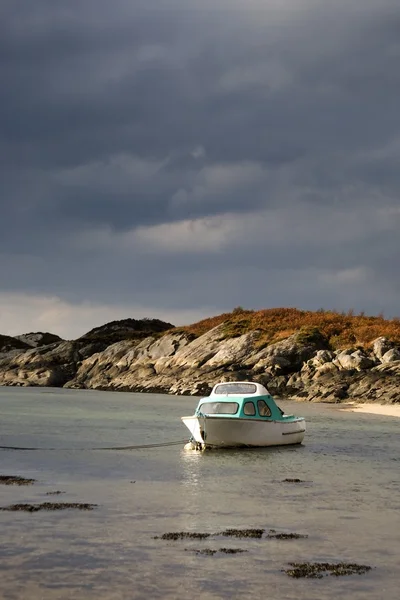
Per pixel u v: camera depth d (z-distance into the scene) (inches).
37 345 6146.7
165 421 1841.8
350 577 464.8
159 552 520.4
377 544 553.0
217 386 1343.5
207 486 836.0
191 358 3666.3
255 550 529.7
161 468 996.6
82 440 1369.3
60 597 418.0
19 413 2111.2
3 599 411.5
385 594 432.8
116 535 570.6
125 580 453.4
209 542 552.7
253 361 3294.8
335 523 628.4
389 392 2529.5
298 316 3843.5
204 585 446.0
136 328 6053.2
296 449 1242.0
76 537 560.7
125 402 2709.2
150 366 3939.5
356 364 2888.8
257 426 1243.2
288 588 442.0
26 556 502.6
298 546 543.8
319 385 2807.6
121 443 1328.7
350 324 3570.4
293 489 817.5
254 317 3959.2
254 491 800.9
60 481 853.8
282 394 2874.0
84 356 4901.6
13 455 1123.3
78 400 2851.9
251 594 430.3
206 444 1224.2
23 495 746.8
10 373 4832.7
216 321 4284.0
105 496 752.3
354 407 2317.9
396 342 3179.1
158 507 694.5
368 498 757.9
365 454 1173.1
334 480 891.4
